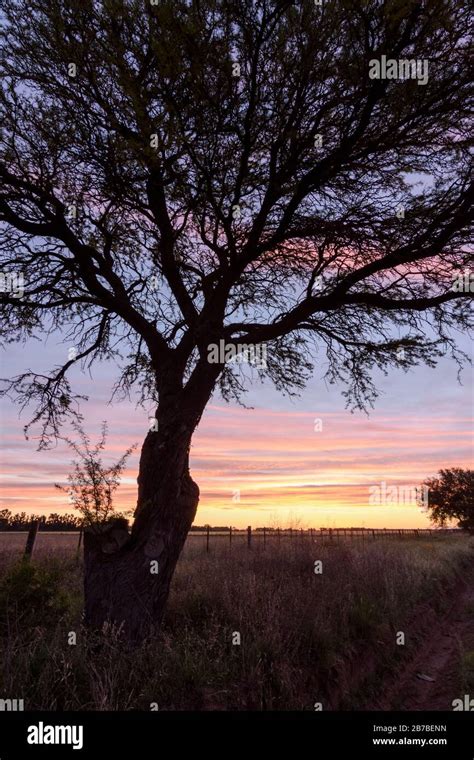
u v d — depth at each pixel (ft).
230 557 38.70
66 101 20.25
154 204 23.63
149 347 24.66
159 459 20.98
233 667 16.07
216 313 22.88
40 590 20.12
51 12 18.51
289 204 20.66
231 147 20.22
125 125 19.52
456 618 36.42
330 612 22.76
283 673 15.81
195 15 17.16
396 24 16.15
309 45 17.13
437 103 19.31
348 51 17.53
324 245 22.66
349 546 44.55
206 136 19.38
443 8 15.87
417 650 27.14
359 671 20.57
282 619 20.22
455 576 54.13
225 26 17.79
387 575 34.73
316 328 27.20
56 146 20.80
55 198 21.75
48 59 19.94
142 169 20.90
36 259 25.62
